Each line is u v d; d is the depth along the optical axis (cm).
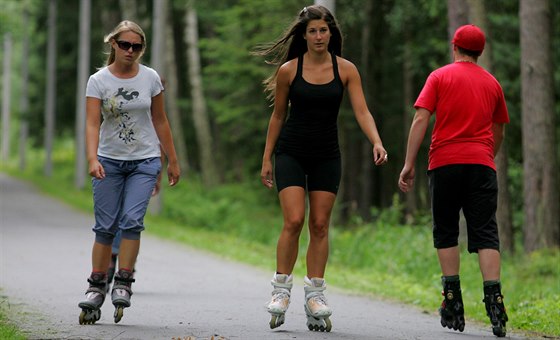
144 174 2727
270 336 2520
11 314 2939
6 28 18875
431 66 9344
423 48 9712
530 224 6147
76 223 8506
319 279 2653
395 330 2767
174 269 5056
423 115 2619
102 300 2722
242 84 10562
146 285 4172
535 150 6116
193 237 7581
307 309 2653
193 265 5356
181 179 11756
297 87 2578
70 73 18600
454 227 2667
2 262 4997
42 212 10019
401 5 9350
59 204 11556
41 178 18588
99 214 2728
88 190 14538
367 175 11012
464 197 2639
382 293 4266
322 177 2628
